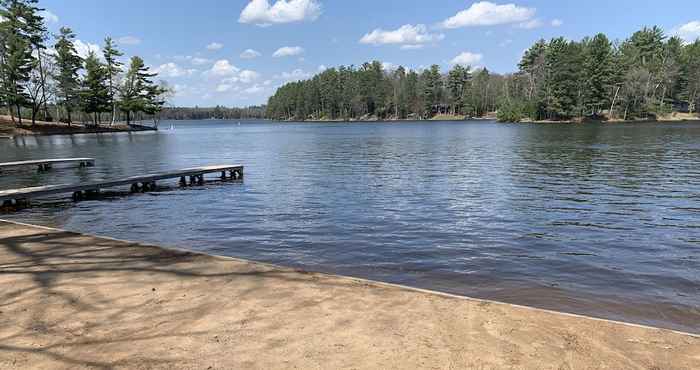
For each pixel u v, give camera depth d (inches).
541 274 251.9
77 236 285.0
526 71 3853.3
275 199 500.7
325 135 2190.0
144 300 175.2
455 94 4886.8
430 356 130.9
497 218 393.7
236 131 2967.5
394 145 1379.2
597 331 149.1
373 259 281.0
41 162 840.9
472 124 3464.6
